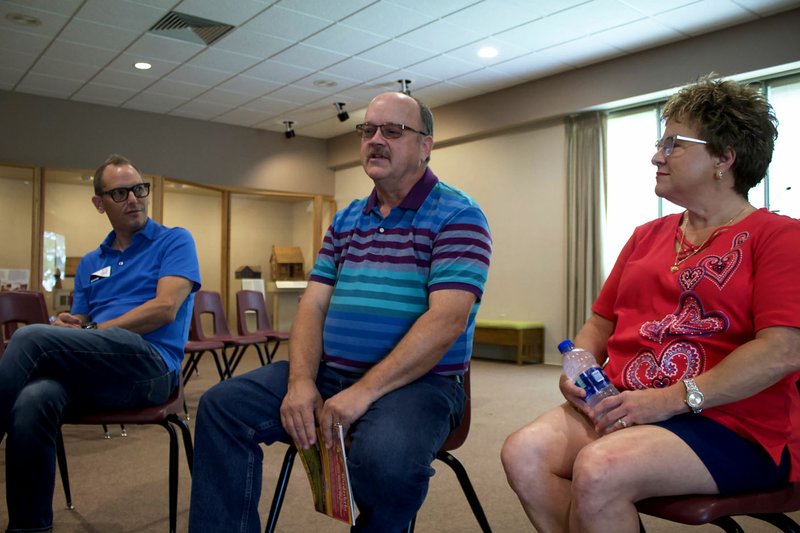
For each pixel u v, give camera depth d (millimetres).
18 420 1779
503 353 8148
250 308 5621
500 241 8344
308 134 10742
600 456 1134
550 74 7523
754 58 5867
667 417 1200
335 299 1658
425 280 1575
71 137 8633
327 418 1388
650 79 6637
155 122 9312
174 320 2223
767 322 1173
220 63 7230
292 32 6312
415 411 1384
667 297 1368
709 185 1344
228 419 1481
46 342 1828
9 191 8148
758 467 1178
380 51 6805
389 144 1624
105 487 2707
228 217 10203
